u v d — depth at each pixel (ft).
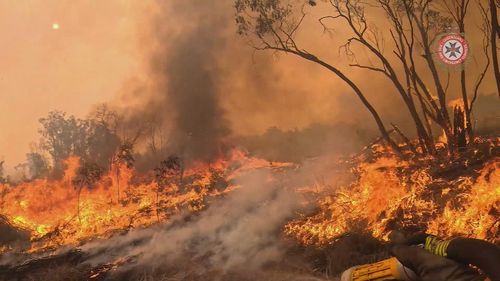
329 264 22.80
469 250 7.43
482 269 7.27
